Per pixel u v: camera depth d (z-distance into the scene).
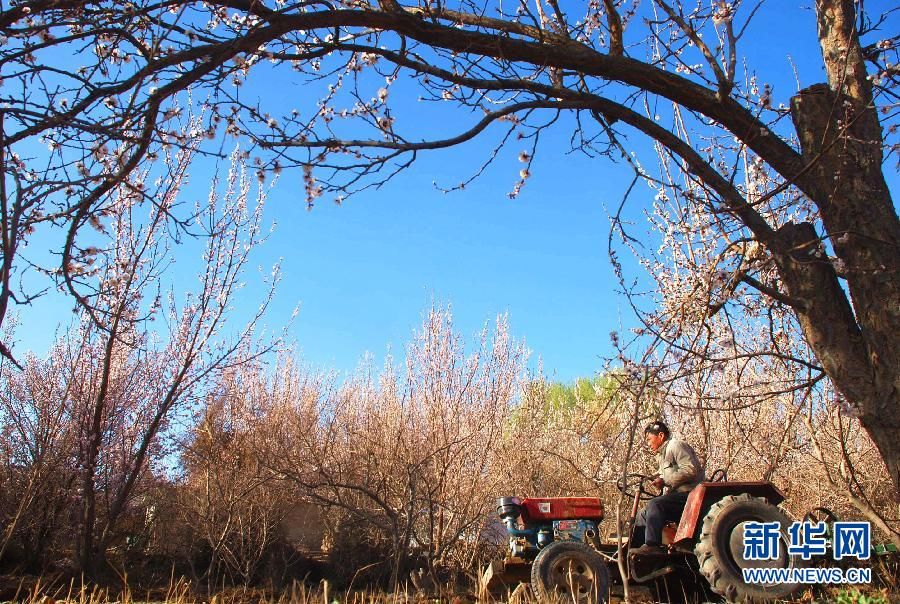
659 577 7.35
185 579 9.75
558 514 7.64
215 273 10.23
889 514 8.49
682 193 5.40
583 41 6.37
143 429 10.05
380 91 5.94
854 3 5.39
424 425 11.49
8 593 8.21
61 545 10.34
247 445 10.45
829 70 5.46
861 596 5.68
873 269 5.00
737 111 5.42
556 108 5.43
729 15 5.69
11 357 3.28
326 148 5.23
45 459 9.67
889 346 4.88
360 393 12.51
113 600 8.19
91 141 4.76
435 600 7.96
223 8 6.27
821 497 8.88
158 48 5.01
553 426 12.24
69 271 4.94
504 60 5.45
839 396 5.77
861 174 5.18
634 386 5.28
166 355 10.16
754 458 9.20
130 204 9.39
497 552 11.02
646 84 5.48
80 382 9.95
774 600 6.52
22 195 3.56
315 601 7.44
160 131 4.65
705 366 5.98
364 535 10.46
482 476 11.23
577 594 6.93
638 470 9.76
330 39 5.46
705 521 6.80
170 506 10.67
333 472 10.41
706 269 5.97
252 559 9.91
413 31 5.31
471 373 11.85
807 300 5.19
